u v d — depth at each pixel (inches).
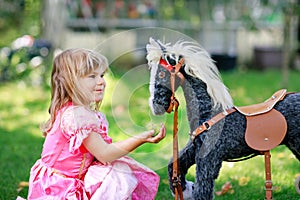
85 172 147.6
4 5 546.0
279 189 192.7
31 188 149.3
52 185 144.6
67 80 145.9
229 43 595.5
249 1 562.6
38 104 378.9
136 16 576.4
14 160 242.4
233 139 143.3
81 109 144.3
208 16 585.0
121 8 575.2
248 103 362.6
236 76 510.3
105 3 566.6
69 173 146.3
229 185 194.2
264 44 617.0
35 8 500.7
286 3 423.5
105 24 563.8
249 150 145.9
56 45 471.2
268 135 144.9
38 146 258.2
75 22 556.1
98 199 140.9
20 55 452.1
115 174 144.6
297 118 146.6
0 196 193.3
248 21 544.4
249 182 204.2
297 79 473.1
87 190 143.5
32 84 446.6
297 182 172.9
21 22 543.5
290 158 230.5
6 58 456.8
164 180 203.0
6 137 285.7
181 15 580.4
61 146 146.5
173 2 578.6
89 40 566.6
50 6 481.4
